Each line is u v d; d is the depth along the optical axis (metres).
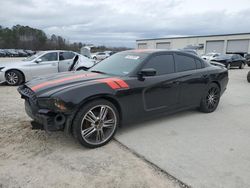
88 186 2.53
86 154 3.21
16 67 8.53
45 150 3.28
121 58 4.46
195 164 3.01
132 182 2.61
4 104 5.67
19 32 73.81
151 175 2.75
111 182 2.60
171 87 4.28
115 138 3.76
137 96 3.79
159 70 4.22
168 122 4.57
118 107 3.66
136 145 3.53
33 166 2.88
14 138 3.62
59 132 3.87
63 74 4.10
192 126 4.39
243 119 4.91
